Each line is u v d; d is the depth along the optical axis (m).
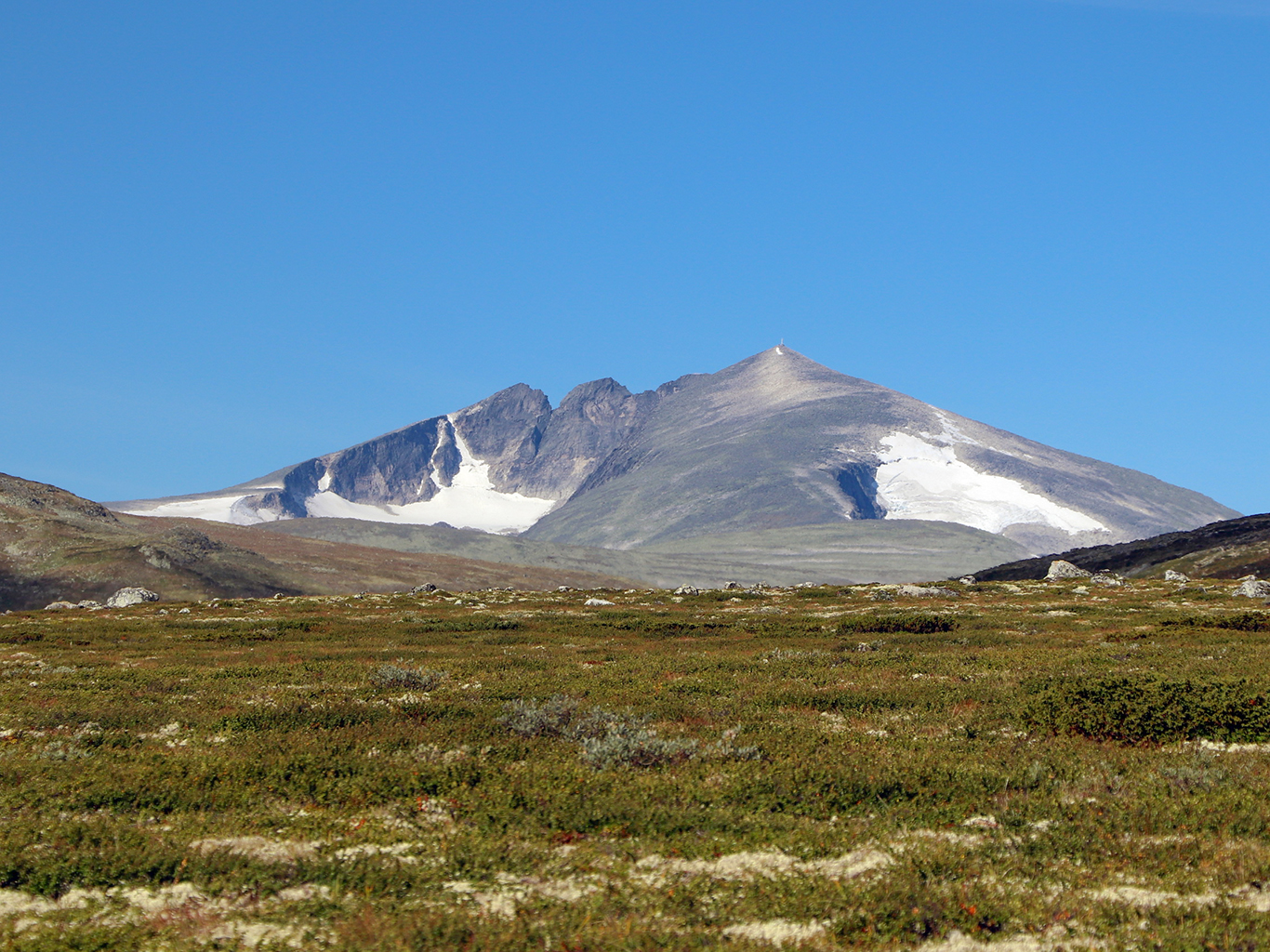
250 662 43.44
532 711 25.27
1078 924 11.34
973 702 28.39
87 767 20.38
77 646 52.62
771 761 20.09
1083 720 23.45
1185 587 85.94
